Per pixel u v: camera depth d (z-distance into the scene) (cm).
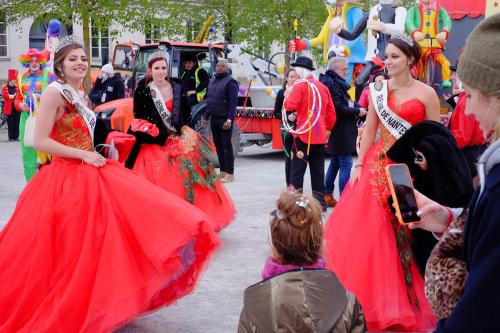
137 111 629
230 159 1072
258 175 1149
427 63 1171
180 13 2164
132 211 421
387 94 461
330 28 1295
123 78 1554
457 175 388
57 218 417
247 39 2219
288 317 227
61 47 443
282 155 1459
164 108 623
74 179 426
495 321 160
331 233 454
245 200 908
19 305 407
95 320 392
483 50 172
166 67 628
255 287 236
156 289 409
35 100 888
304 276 235
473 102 178
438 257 196
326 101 799
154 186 437
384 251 432
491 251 163
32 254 414
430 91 459
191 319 476
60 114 438
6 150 1562
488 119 176
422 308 433
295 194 254
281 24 2216
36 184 434
